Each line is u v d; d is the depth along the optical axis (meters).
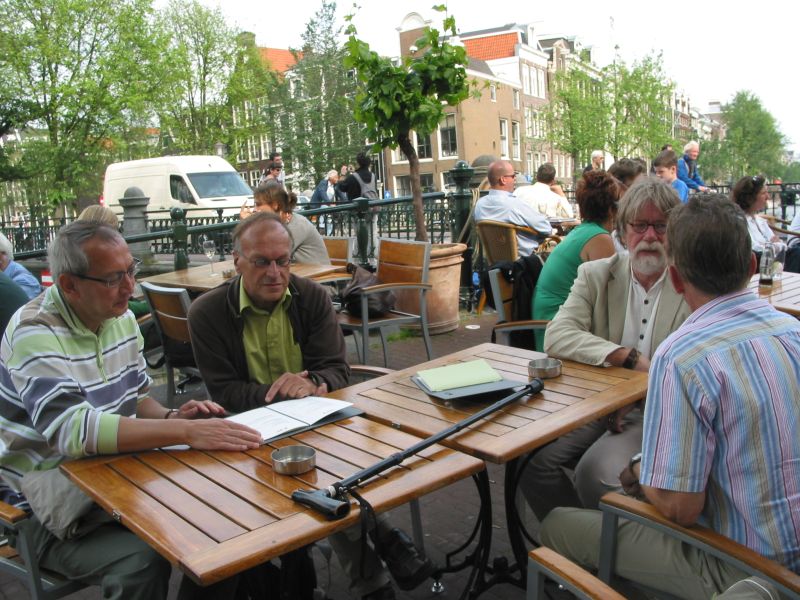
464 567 2.51
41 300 2.08
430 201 8.35
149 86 28.52
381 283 5.25
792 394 1.50
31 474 1.98
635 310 2.81
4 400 2.01
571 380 2.46
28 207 29.36
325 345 2.82
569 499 2.67
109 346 2.17
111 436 1.89
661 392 1.56
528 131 41.78
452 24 5.72
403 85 5.80
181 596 1.85
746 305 1.57
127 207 11.97
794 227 7.18
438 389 2.34
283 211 5.41
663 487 1.54
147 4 27.31
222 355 2.71
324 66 36.31
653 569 1.72
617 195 3.39
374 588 2.31
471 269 7.82
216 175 18.14
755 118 68.88
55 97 25.95
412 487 1.64
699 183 11.67
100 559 1.87
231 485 1.71
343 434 2.03
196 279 5.13
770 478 1.49
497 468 3.71
